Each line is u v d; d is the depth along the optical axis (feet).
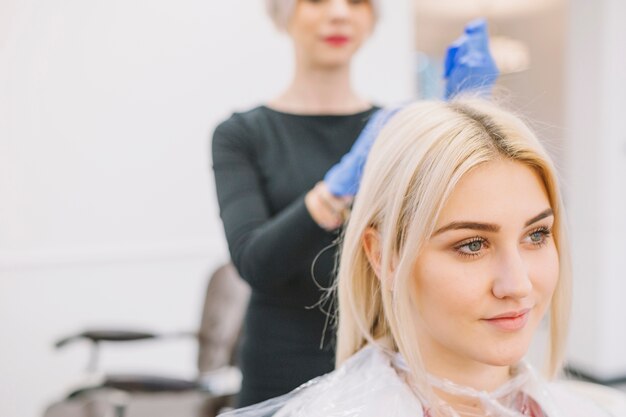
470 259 1.48
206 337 4.87
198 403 4.39
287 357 2.44
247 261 2.18
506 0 10.02
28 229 5.74
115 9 5.82
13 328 5.78
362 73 6.37
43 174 5.74
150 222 6.14
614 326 7.38
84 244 5.94
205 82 6.17
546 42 10.14
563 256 1.68
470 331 1.49
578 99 7.47
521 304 1.46
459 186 1.45
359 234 1.69
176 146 6.15
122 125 5.95
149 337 4.87
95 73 5.81
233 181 2.46
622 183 7.27
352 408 1.64
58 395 5.91
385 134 1.67
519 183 1.48
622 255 7.37
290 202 2.54
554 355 1.86
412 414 1.61
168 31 6.00
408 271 1.51
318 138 2.65
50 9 5.62
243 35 6.24
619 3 7.03
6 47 5.52
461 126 1.51
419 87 7.47
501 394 1.73
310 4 2.50
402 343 1.58
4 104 5.56
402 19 6.46
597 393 2.73
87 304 6.00
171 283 6.27
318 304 2.36
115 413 4.12
